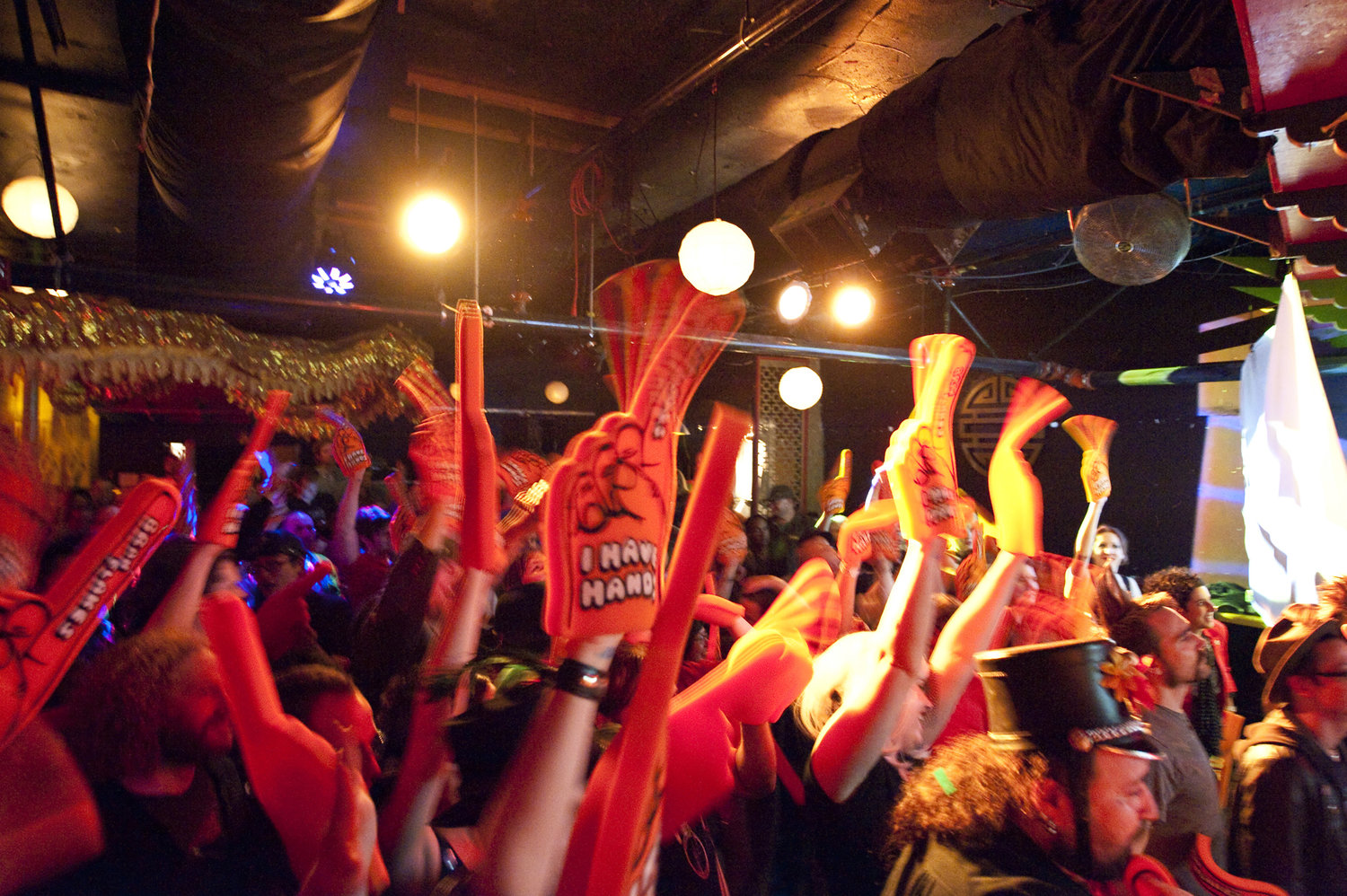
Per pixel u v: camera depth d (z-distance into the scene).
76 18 4.14
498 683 1.17
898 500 1.40
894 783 1.76
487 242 8.02
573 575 0.74
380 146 6.53
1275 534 4.94
